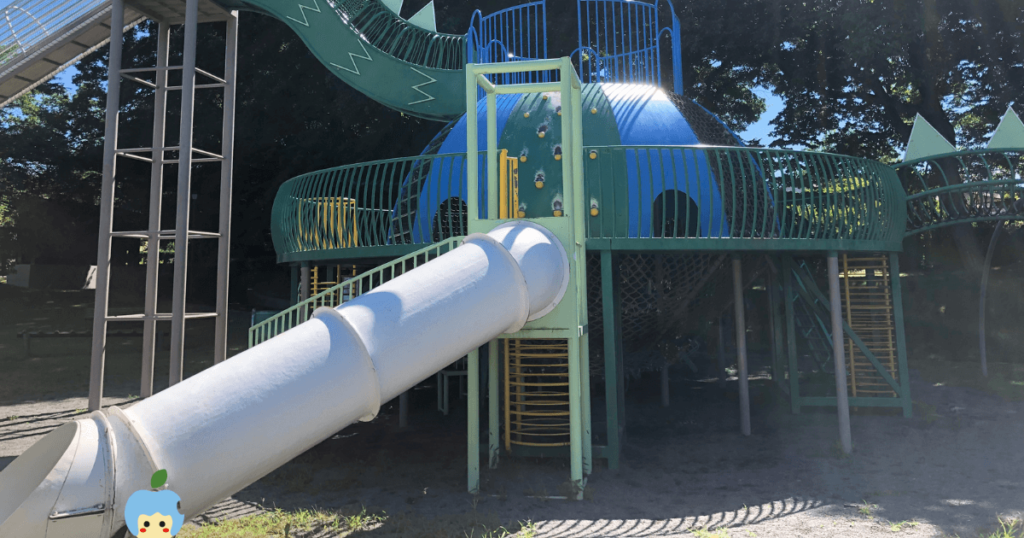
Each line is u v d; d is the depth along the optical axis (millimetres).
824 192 10492
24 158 29078
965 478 7559
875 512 6418
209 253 29219
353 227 11148
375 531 6117
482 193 9844
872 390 12266
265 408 4297
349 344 4867
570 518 6469
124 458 3748
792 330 11773
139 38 26375
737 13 21797
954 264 25297
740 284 10117
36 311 26578
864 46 18391
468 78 7539
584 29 22297
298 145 24766
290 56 23922
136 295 31609
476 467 7457
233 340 22516
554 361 9875
